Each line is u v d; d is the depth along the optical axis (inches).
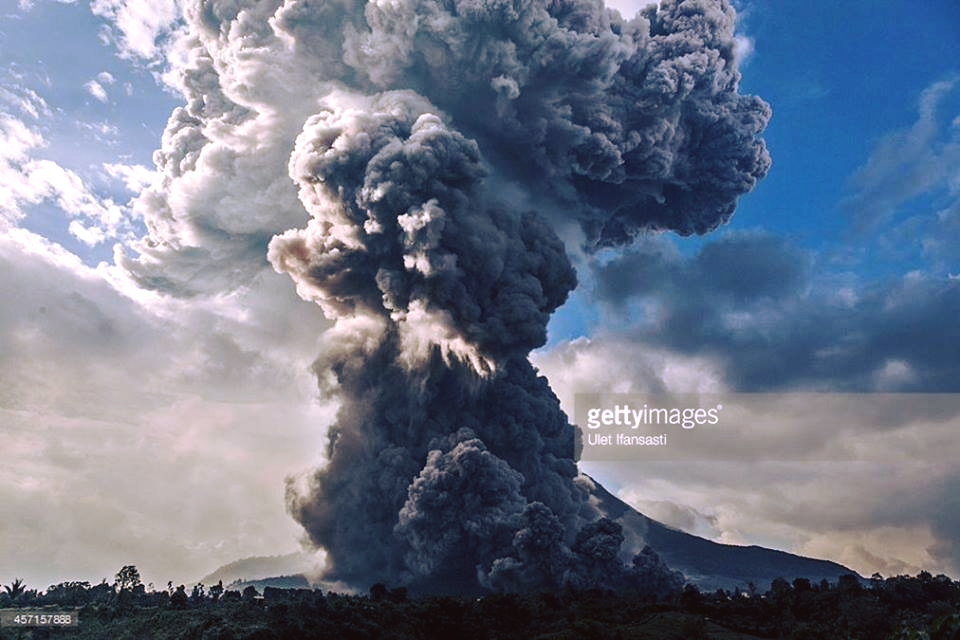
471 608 2997.0
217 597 3405.5
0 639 2783.0
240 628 2578.7
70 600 3452.3
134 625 2812.5
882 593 3149.6
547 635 2664.9
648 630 2758.4
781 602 3154.5
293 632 2581.2
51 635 2878.9
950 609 2770.7
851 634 2773.1
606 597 3302.2
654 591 3567.9
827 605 3051.2
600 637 2652.6
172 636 2610.7
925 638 1676.9
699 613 3056.1
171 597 3255.4
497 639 2810.0
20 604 3395.7
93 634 2839.6
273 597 3184.1
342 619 2728.8
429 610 2925.7
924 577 3230.8
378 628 2701.8
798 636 2753.4
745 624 2955.2
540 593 3240.7
